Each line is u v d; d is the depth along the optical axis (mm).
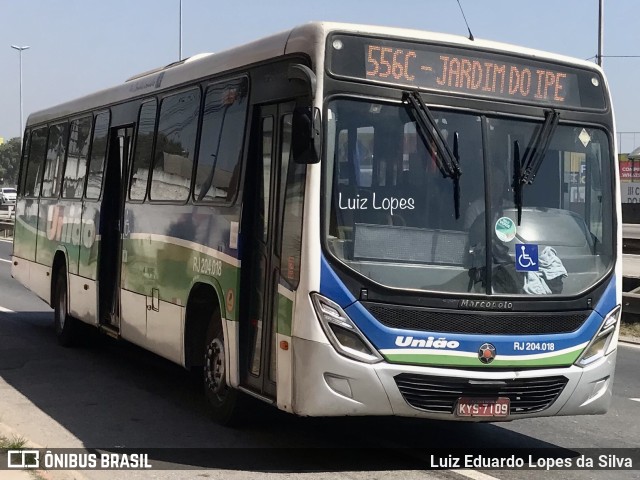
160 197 9133
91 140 11508
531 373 6484
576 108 7070
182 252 8391
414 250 6340
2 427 7199
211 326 8008
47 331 13492
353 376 6117
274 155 6918
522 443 7594
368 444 7336
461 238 6461
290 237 6492
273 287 6781
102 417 8125
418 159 6473
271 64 7020
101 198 10703
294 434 7613
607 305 6891
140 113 10008
